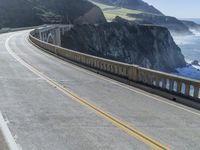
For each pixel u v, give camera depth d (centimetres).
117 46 13075
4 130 845
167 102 1292
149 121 996
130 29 13975
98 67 2070
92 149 746
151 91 1491
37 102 1173
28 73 1870
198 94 1238
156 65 13850
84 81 1697
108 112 1078
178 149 770
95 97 1309
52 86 1502
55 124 920
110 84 1652
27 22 13175
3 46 3834
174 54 15038
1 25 12106
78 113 1047
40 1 15712
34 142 775
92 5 17450
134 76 1645
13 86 1453
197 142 825
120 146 771
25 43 4450
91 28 12450
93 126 916
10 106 1096
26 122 925
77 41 11556
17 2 14150
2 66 2114
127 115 1052
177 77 1345
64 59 2725
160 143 803
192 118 1064
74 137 820
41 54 3133
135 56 13338
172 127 947
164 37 14675
